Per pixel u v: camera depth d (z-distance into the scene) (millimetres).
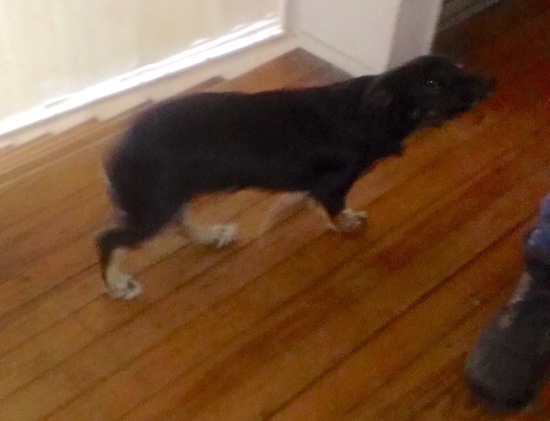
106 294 1463
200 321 1415
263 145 1353
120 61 2730
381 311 1434
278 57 2232
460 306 1444
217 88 2105
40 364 1333
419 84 1364
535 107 1973
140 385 1300
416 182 1729
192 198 1388
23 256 1545
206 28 2641
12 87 2766
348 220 1585
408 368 1326
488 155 1811
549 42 2244
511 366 1188
